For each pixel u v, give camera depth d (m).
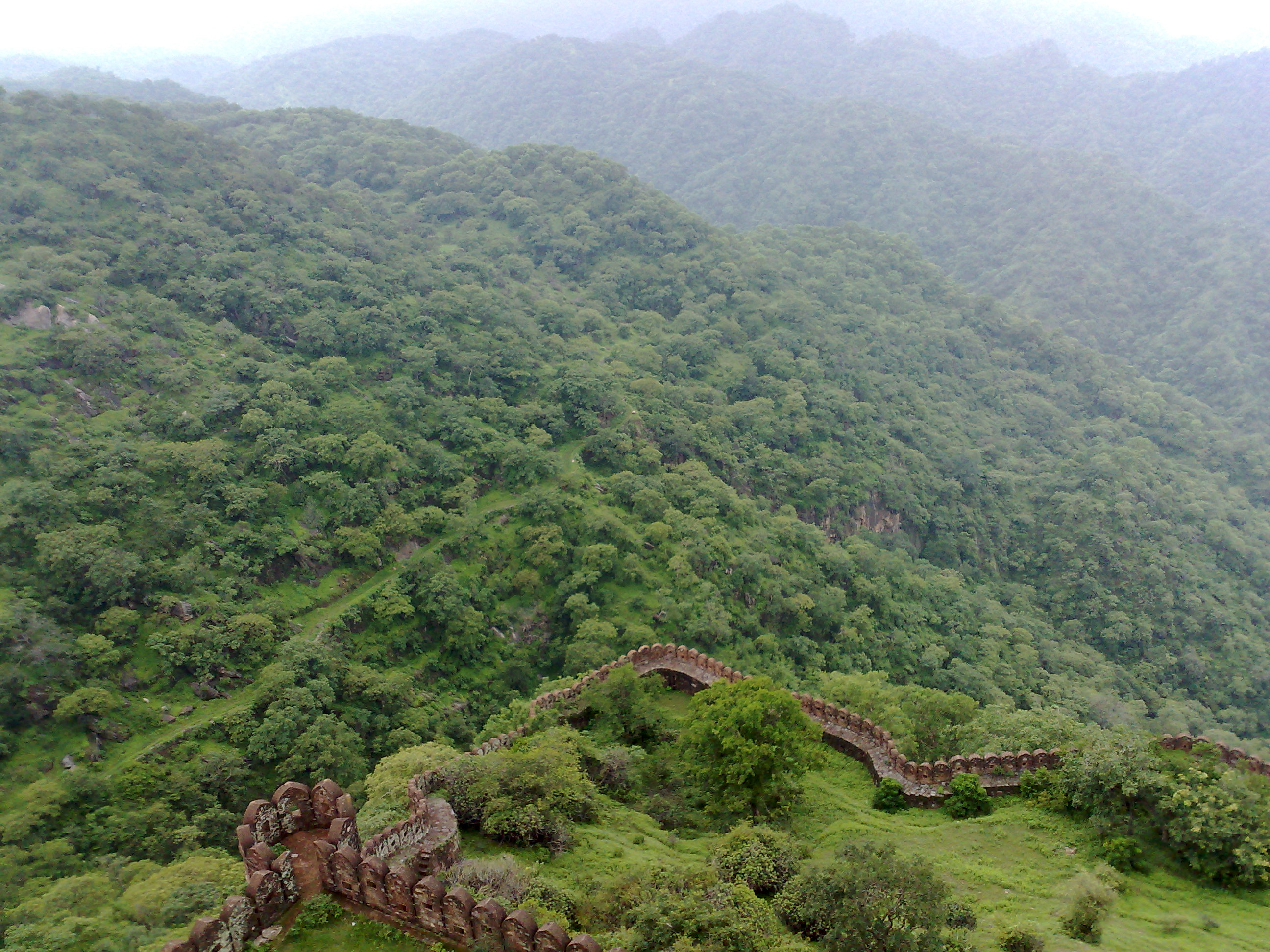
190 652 51.94
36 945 25.92
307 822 18.69
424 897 15.90
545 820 26.06
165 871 30.11
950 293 156.38
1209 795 25.84
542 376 92.25
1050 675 79.31
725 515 81.44
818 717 38.06
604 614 66.06
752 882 23.66
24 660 46.31
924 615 83.19
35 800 40.22
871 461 103.25
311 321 83.12
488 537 70.62
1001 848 27.81
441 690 59.88
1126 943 21.50
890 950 19.17
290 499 65.81
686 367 107.12
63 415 62.25
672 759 35.91
